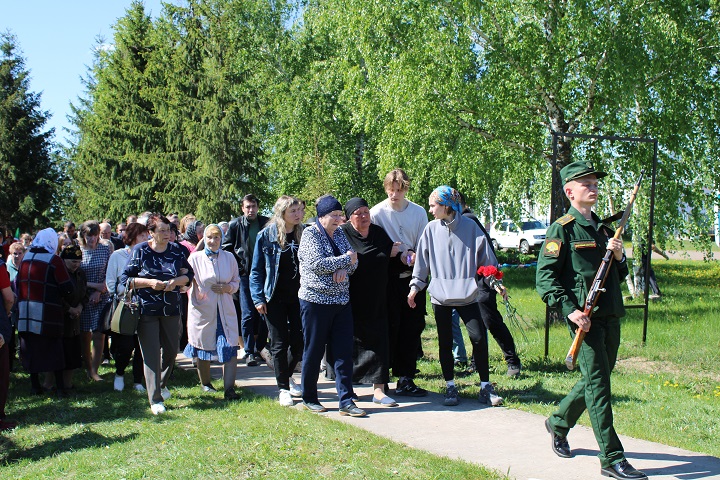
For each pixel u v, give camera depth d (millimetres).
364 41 14078
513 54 11633
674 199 12094
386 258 6340
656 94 12055
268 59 24469
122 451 5121
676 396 6492
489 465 4590
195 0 26031
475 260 6164
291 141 23328
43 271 7004
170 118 25016
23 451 5293
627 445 4996
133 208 27438
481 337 6164
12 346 8469
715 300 14148
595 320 4453
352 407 5926
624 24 11055
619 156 11781
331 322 6043
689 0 11500
